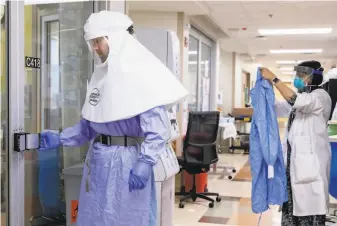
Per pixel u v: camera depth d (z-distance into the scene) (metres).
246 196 5.20
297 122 3.12
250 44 9.30
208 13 5.96
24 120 2.14
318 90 3.14
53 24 2.45
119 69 1.92
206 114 4.70
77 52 2.72
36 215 2.39
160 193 3.04
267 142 2.96
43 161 2.45
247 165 7.50
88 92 2.07
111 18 1.96
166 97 1.94
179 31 5.77
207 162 4.73
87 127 2.19
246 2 5.26
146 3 5.25
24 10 2.13
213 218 4.23
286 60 12.75
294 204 3.04
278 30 7.47
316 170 3.00
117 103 1.90
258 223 3.79
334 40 8.60
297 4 5.34
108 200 1.96
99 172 2.00
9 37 2.01
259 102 3.02
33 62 2.25
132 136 2.02
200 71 7.45
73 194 2.53
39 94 2.32
